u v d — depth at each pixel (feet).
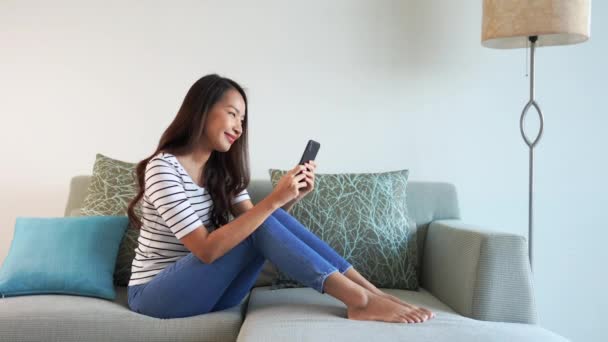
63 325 5.73
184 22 9.14
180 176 6.24
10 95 9.10
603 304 9.41
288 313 5.72
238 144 6.73
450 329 5.16
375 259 7.23
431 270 7.38
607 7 9.36
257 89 9.17
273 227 5.91
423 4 9.23
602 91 9.37
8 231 9.14
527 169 9.32
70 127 9.12
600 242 9.40
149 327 5.79
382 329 5.13
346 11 9.20
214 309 6.24
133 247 7.29
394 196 7.68
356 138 9.23
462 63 9.27
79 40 9.11
